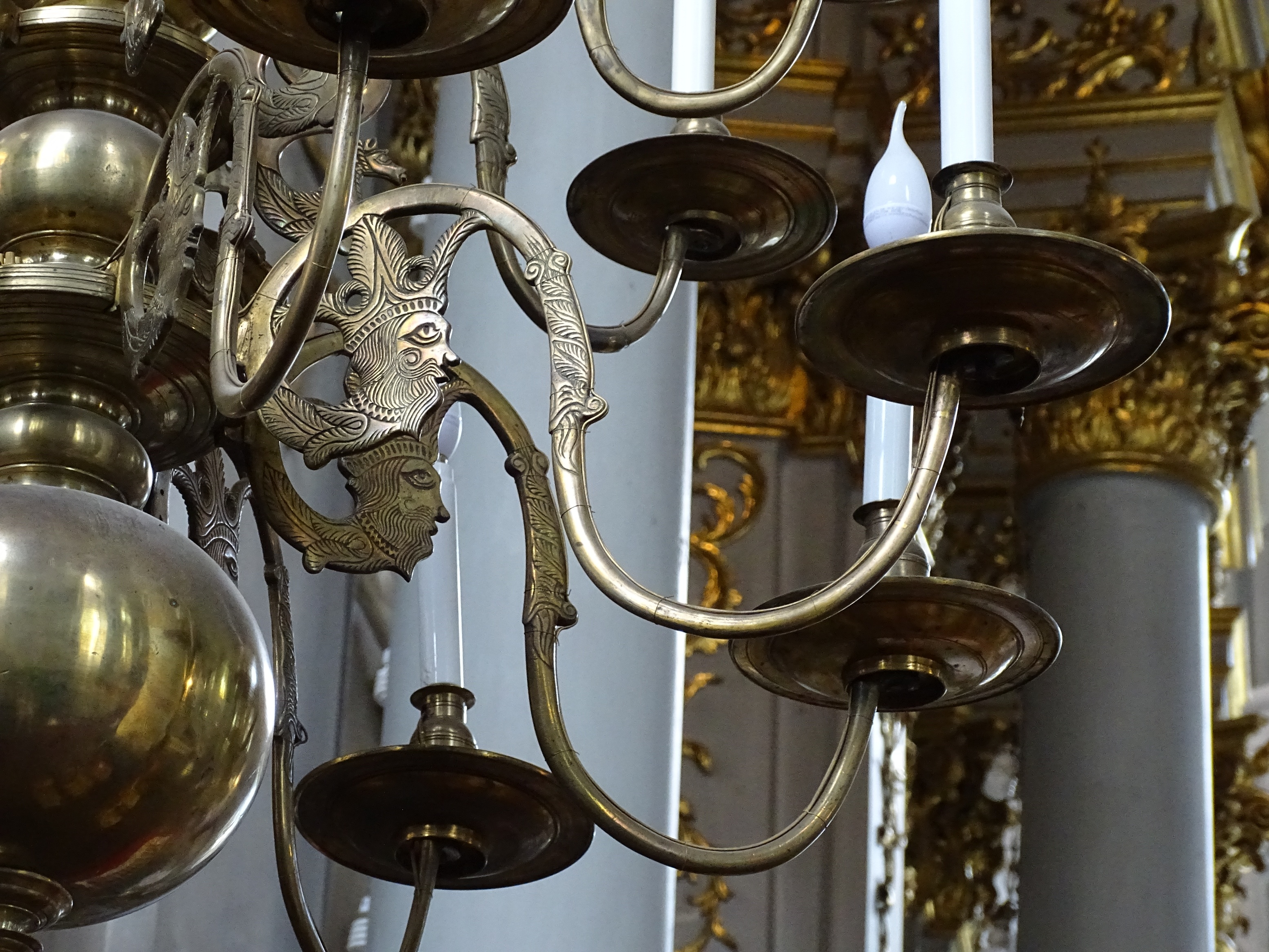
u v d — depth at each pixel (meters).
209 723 1.05
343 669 3.36
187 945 2.42
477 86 1.53
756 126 6.18
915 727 8.23
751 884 5.58
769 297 6.28
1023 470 6.18
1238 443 6.34
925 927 8.14
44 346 1.20
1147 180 6.30
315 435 1.26
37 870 1.03
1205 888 5.50
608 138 2.85
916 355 1.15
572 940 2.43
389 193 1.28
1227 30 6.49
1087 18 6.46
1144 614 5.79
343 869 3.32
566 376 1.18
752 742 5.77
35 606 1.00
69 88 1.34
